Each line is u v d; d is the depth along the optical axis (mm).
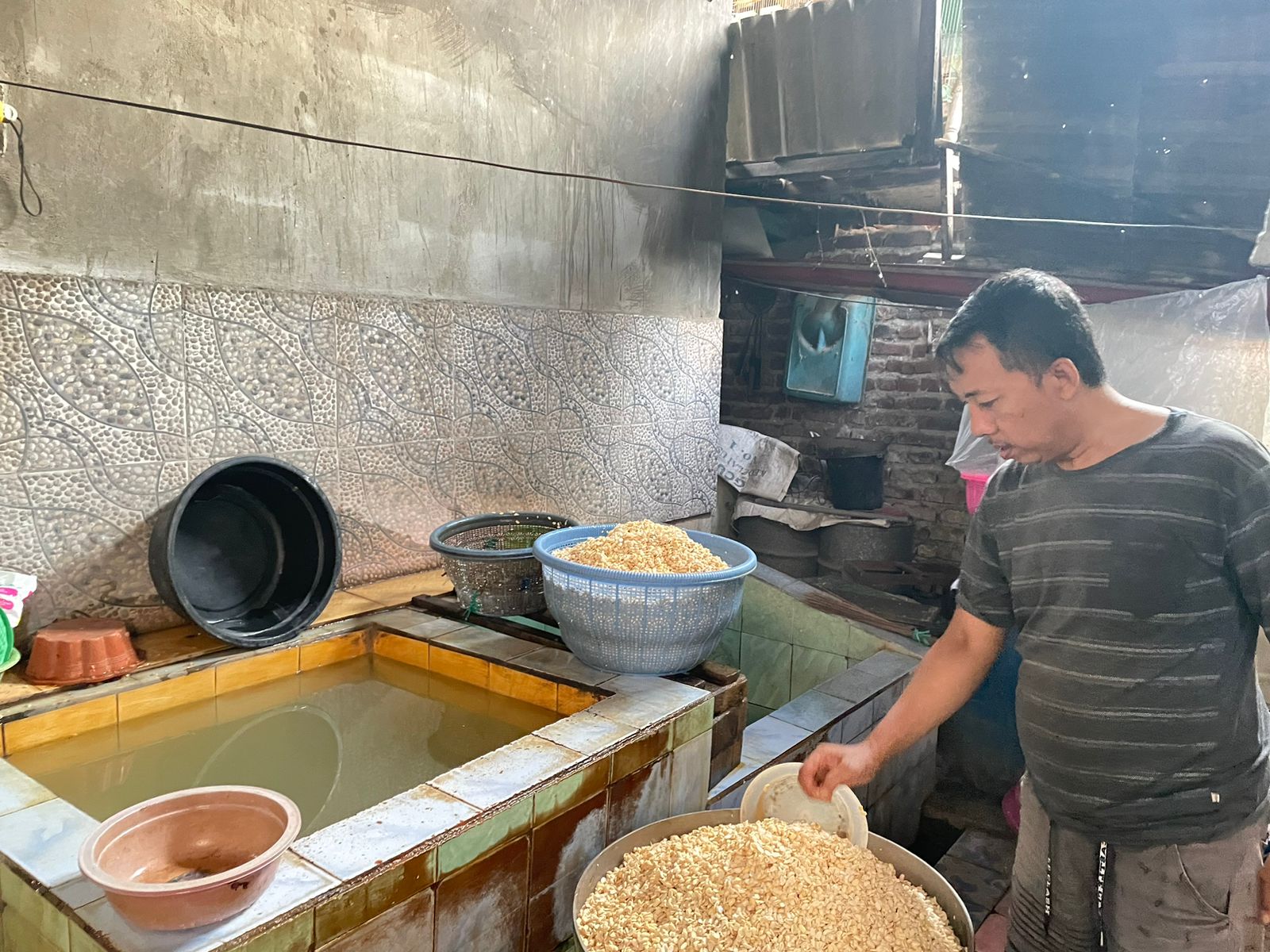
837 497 5070
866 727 2807
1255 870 1309
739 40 3996
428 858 1334
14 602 1815
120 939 1083
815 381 5332
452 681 2238
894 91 3635
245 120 2260
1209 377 2928
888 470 5375
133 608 2135
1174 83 3080
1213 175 3076
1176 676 1274
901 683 3021
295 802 1658
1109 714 1320
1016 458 1376
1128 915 1354
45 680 1828
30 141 1883
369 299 2578
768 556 5055
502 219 2992
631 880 1532
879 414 5391
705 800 2027
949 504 5203
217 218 2227
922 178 4008
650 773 1816
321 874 1232
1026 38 3229
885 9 3578
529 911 1556
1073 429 1316
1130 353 3080
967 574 1563
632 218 3537
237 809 1263
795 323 5359
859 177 4016
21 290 1880
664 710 1872
